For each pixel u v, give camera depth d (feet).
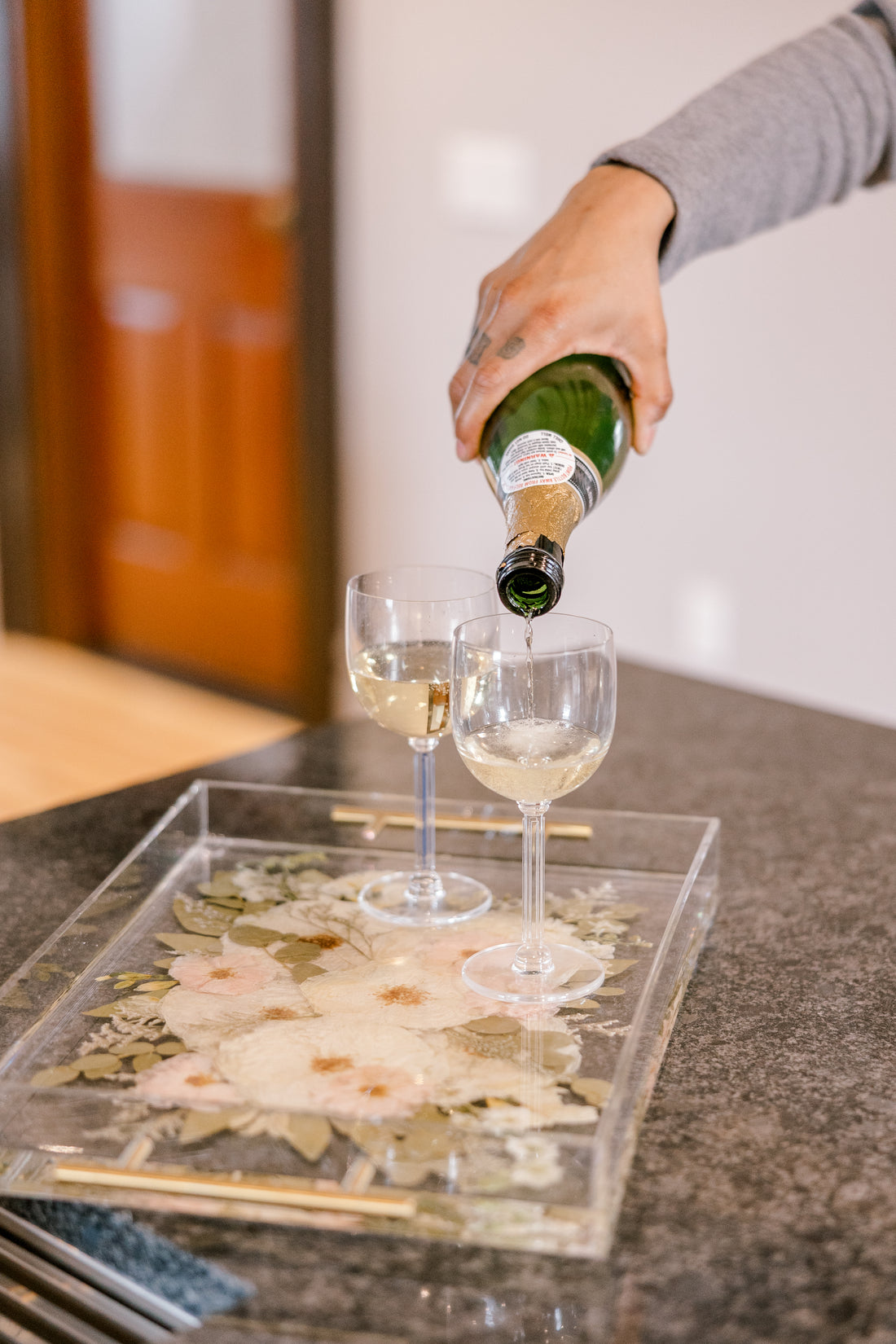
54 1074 2.10
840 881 2.97
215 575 11.07
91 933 2.53
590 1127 1.95
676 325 8.26
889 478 7.59
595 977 2.43
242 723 10.57
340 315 9.66
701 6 7.64
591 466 2.92
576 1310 1.71
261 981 2.43
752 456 8.13
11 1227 1.88
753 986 2.52
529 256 3.09
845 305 7.53
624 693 4.27
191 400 10.73
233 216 9.98
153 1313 1.73
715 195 3.28
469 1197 1.86
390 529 9.86
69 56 10.64
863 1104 2.13
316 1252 1.82
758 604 8.32
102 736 10.26
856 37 3.63
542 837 2.48
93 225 10.95
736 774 3.59
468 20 8.55
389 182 9.16
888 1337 1.66
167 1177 1.90
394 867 2.96
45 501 11.73
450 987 2.41
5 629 12.24
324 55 9.06
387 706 2.74
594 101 8.17
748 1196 1.91
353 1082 2.08
